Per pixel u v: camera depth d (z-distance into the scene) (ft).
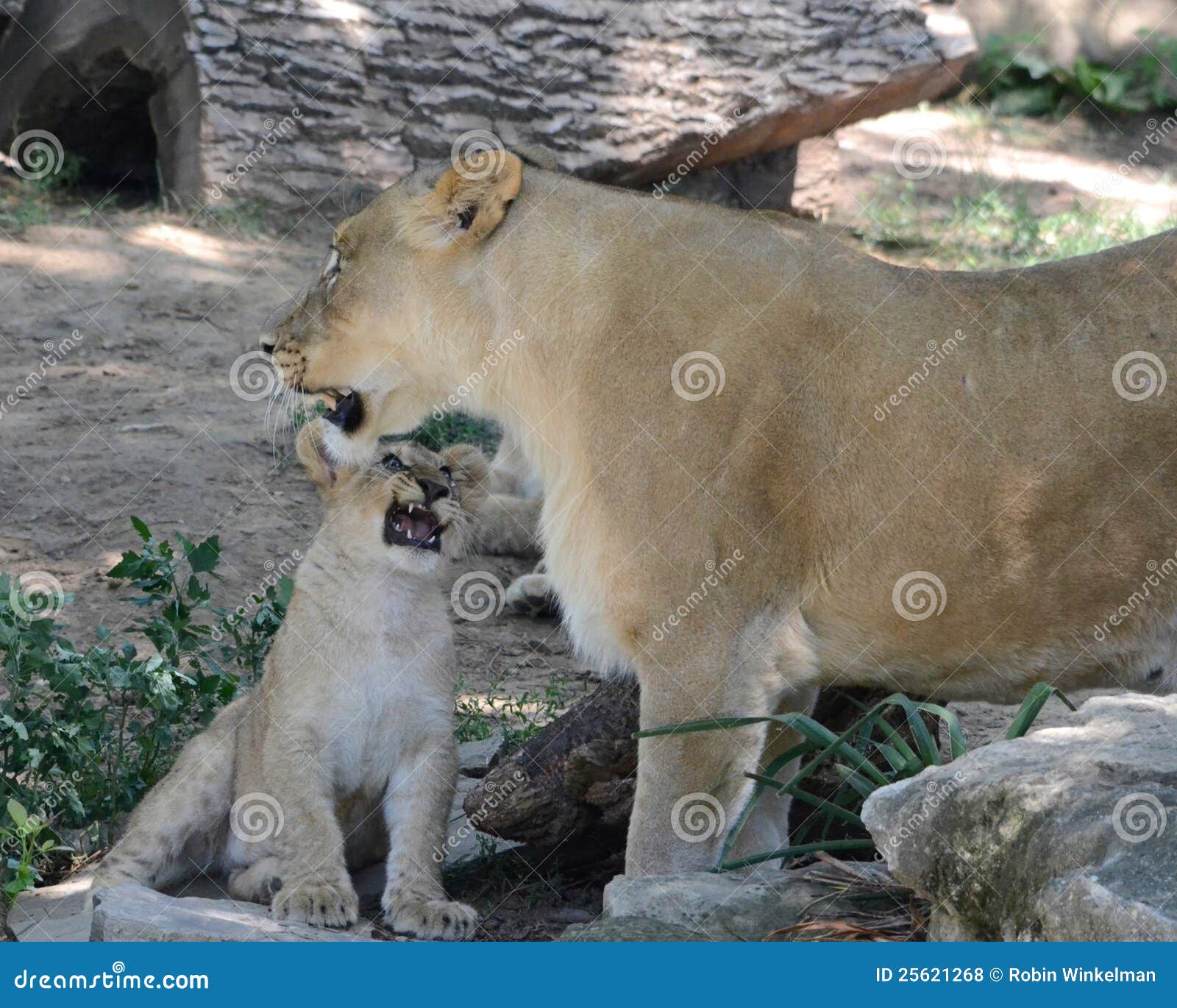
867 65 82.28
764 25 80.53
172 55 77.66
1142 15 114.11
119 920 25.21
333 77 77.46
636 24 78.74
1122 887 19.51
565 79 78.33
